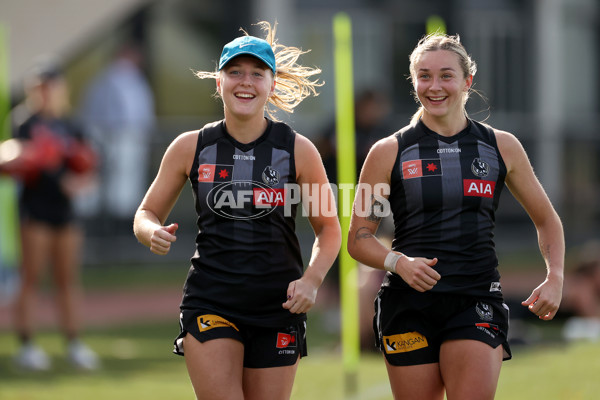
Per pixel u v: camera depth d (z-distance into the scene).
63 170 30.25
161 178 16.62
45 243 30.25
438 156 16.22
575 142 62.44
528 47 66.50
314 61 61.53
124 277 50.09
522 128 62.25
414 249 16.28
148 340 35.91
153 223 16.16
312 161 16.47
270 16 59.28
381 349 16.72
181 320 16.25
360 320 32.34
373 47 63.12
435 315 16.05
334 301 39.50
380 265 16.09
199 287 16.17
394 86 63.50
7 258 42.66
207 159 16.28
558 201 61.47
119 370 29.64
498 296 16.30
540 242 16.84
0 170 29.69
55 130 30.33
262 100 16.12
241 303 16.00
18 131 30.33
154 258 52.69
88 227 51.06
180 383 27.31
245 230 16.08
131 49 55.44
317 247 16.41
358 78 62.88
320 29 61.66
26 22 48.69
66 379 28.05
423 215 16.19
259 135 16.42
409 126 16.66
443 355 15.95
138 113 54.00
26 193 30.17
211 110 58.72
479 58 64.94
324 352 33.34
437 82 16.09
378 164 16.45
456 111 16.39
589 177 62.50
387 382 26.81
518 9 66.06
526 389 24.19
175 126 56.53
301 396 25.02
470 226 16.11
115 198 51.59
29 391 26.00
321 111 61.25
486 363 15.57
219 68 16.39
